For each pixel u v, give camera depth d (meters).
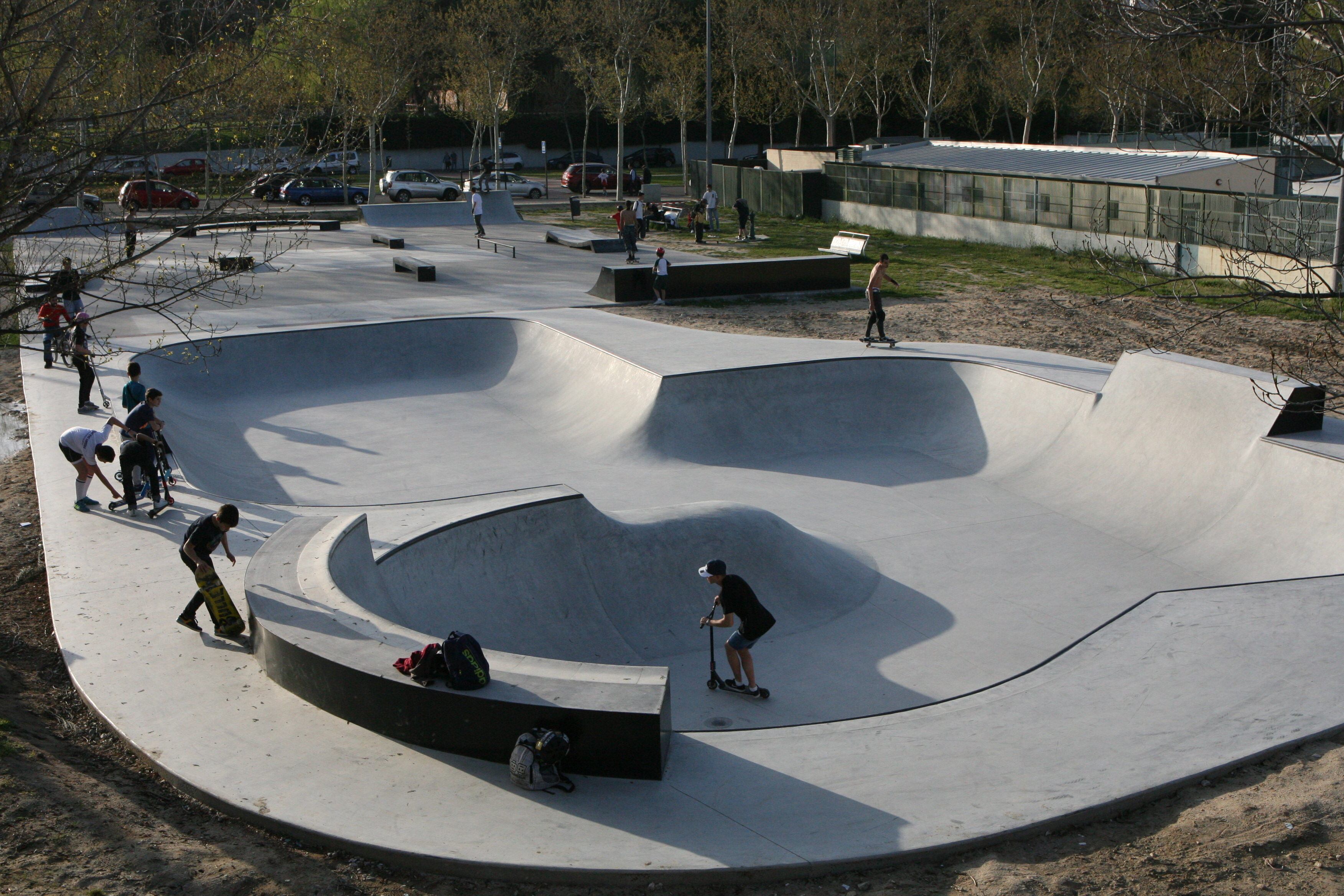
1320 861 5.42
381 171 59.50
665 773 6.60
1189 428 13.60
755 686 9.56
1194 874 5.42
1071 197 32.28
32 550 10.73
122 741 6.89
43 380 17.27
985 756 6.95
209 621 8.67
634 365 17.33
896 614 11.33
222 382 19.14
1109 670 8.39
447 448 16.50
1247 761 6.70
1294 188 25.00
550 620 10.70
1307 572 11.09
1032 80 48.47
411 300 24.91
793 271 26.25
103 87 7.66
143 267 27.08
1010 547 12.93
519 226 39.62
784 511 14.14
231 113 8.65
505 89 50.62
